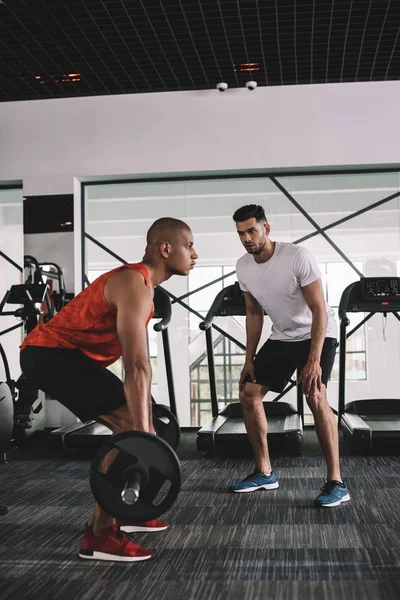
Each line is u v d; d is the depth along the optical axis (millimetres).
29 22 4520
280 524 2754
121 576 2150
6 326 6574
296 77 5617
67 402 2246
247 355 3443
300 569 2197
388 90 5699
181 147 5871
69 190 5957
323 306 3137
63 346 2244
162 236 2279
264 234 3203
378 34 4785
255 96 5816
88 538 2336
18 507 3146
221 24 4586
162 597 1967
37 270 5484
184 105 5883
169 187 6113
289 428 4520
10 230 6531
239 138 5820
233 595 1976
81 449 4652
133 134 5918
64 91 5836
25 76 5484
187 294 6094
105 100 5957
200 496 3309
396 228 5898
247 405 3406
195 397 6066
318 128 5750
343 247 5938
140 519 1978
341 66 5387
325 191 5973
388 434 4422
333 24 4609
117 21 4527
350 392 5918
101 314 2182
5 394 3953
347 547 2424
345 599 1926
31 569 2232
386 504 3057
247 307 3455
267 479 3412
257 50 5043
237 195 6051
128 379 2031
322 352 3254
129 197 6141
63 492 3467
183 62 5258
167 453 1922
